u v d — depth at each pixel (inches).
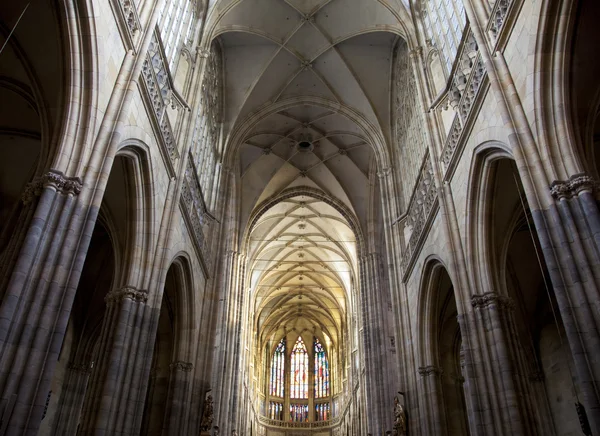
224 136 1047.0
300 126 1234.0
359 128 1116.5
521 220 665.0
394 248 930.7
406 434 773.3
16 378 301.6
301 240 1695.4
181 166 656.4
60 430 811.4
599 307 325.1
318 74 1077.8
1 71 510.6
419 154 839.7
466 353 531.5
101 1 429.7
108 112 432.8
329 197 1392.7
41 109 483.2
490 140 507.2
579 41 410.6
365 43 1026.7
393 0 882.8
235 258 1280.8
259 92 1088.8
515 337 513.7
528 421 463.8
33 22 463.8
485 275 546.0
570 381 754.2
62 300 338.3
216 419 986.7
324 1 951.0
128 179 537.0
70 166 383.9
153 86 561.6
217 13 864.3
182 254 678.5
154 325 533.0
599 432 299.6
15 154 649.0
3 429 285.6
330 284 1958.7
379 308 1227.9
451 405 792.9
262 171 1342.3
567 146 389.7
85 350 870.4
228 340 1173.7
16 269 324.2
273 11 968.3
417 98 850.8
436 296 750.5
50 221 354.0
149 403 717.3
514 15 460.1
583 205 358.6
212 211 939.3
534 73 416.8
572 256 351.3
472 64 582.2
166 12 646.5
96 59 415.5
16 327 314.0
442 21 728.3
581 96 432.1
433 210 683.4
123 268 534.3
